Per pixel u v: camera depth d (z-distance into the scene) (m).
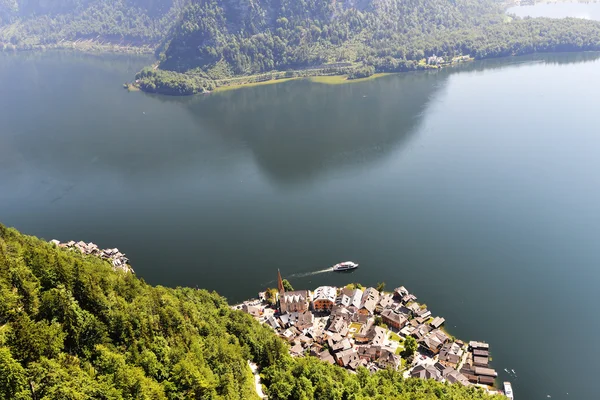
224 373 142.25
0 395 96.94
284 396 144.88
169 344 141.00
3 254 128.50
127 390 113.25
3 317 113.12
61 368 108.06
